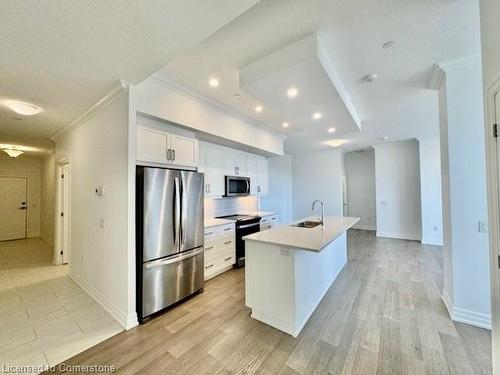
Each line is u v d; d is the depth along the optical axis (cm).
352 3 154
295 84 228
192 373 168
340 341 202
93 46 170
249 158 495
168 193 261
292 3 153
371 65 232
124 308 229
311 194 768
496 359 132
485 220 219
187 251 283
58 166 425
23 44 165
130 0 128
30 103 272
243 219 420
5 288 318
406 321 231
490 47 133
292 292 213
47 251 518
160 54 182
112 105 253
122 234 236
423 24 175
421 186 559
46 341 205
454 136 230
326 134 487
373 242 580
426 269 383
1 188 633
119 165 241
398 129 478
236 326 226
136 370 171
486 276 219
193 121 298
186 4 132
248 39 189
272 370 170
